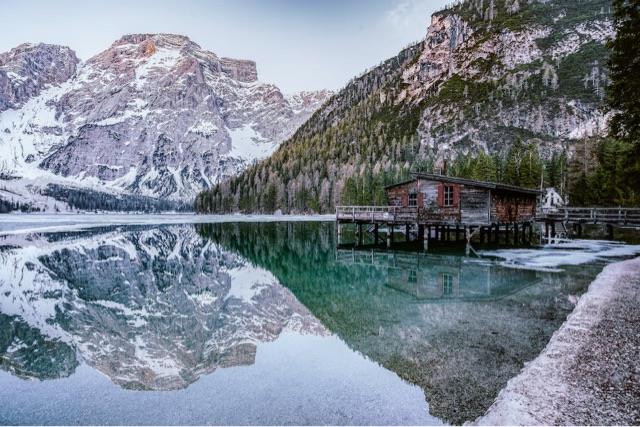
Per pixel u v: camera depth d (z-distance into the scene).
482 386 9.16
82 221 114.38
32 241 52.97
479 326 13.42
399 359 11.02
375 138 194.75
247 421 8.31
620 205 47.97
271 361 11.63
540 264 25.64
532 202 41.84
